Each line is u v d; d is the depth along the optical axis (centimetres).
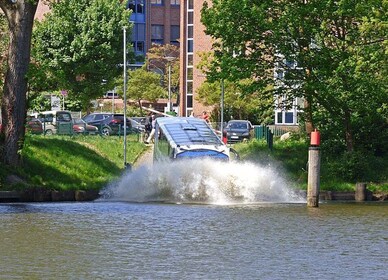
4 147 5397
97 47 11575
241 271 2619
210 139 5478
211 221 3897
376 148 6384
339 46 6000
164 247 3059
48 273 2561
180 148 5341
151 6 17938
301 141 6806
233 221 3909
